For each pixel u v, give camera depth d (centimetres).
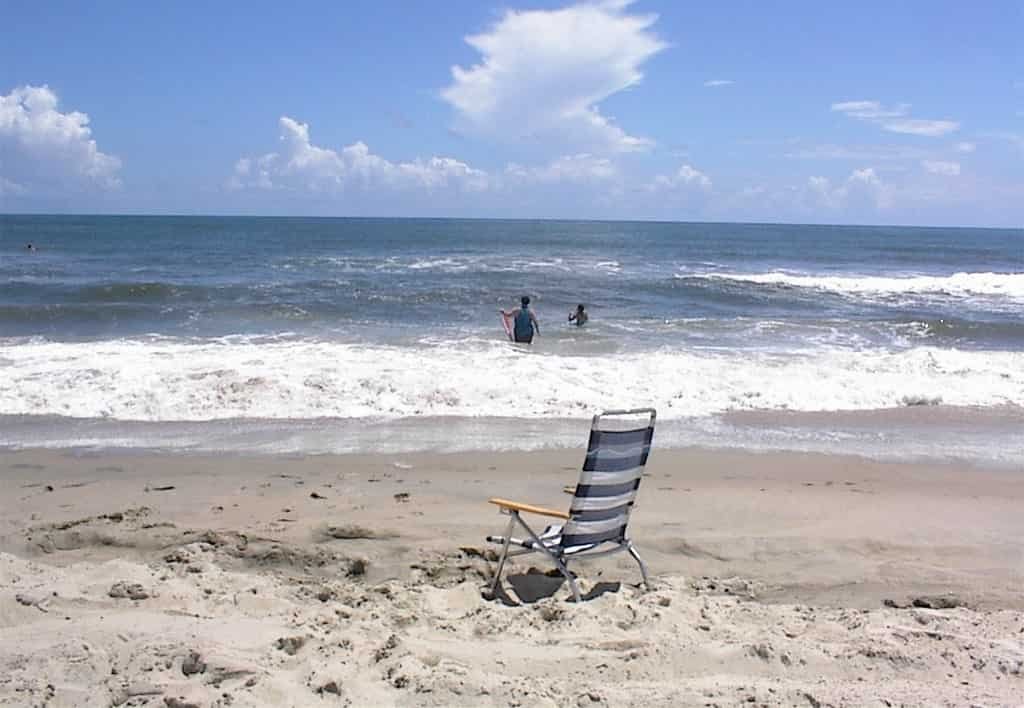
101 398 1111
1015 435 1041
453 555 595
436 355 1398
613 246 5781
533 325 1677
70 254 4162
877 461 917
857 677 405
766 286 2659
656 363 1358
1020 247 6669
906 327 1877
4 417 1043
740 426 1062
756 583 559
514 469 849
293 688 380
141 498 735
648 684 393
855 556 609
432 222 16450
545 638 452
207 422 1034
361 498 737
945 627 475
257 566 576
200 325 1781
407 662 407
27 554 593
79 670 388
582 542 552
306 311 1967
